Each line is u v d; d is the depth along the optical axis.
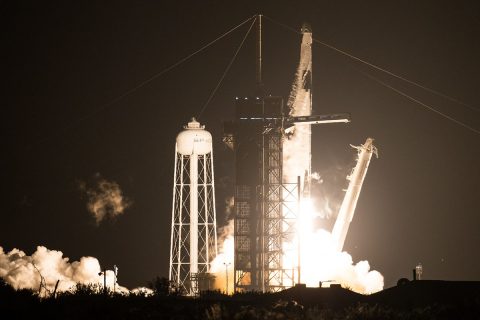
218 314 195.38
